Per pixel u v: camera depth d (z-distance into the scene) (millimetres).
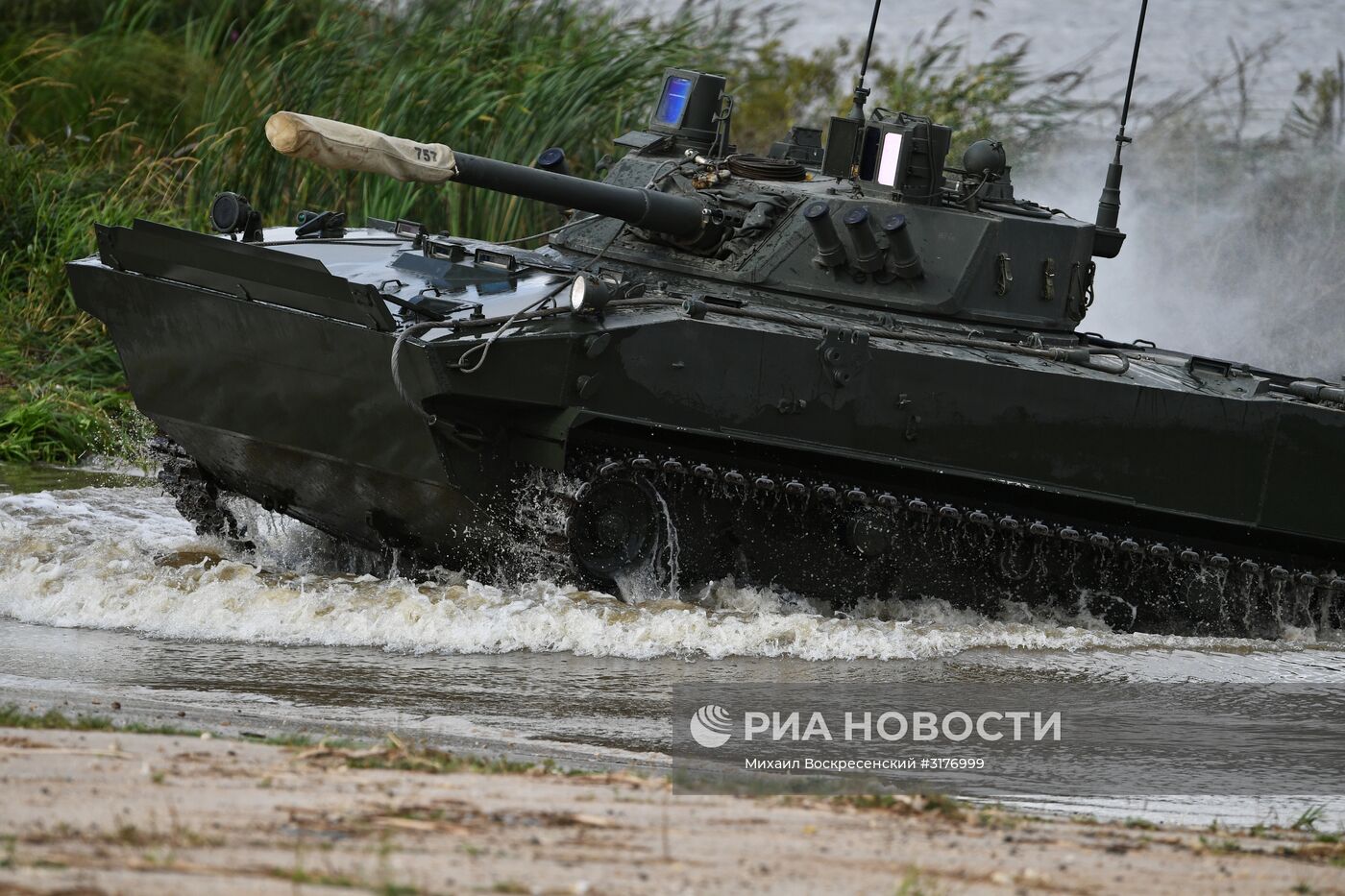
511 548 50094
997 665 48781
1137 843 26531
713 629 47906
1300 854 26812
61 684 38219
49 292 85125
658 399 48438
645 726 38375
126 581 49156
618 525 50219
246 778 25562
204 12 103812
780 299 54094
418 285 49750
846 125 57781
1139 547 55750
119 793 23906
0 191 88875
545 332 46469
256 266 46000
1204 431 54656
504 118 91750
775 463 51438
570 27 99438
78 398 78938
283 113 42938
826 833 25312
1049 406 52625
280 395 48438
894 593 54812
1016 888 22172
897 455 51281
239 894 19109
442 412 46438
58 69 96750
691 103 61844
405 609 47062
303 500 52500
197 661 42219
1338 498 56625
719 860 22719
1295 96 124812
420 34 95750
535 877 20922
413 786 26031
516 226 90750
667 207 53469
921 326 53875
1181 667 50438
